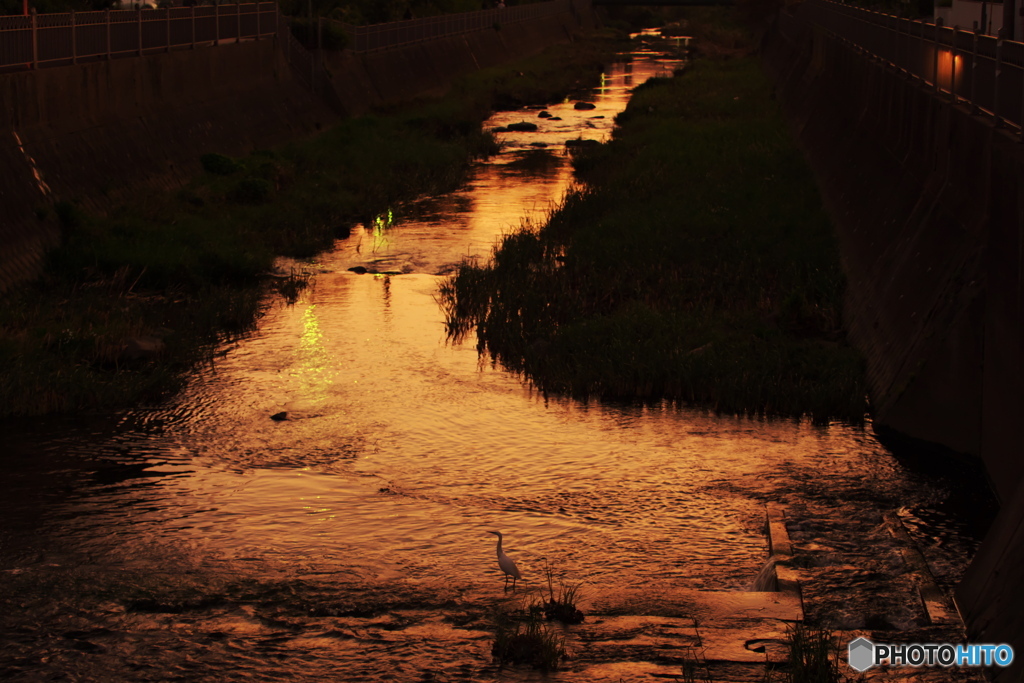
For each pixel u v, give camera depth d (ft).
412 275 76.38
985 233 42.06
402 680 23.47
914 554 32.68
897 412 43.70
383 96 169.17
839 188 79.92
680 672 23.39
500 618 27.86
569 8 397.80
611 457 43.37
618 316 59.52
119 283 68.39
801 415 47.93
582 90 220.84
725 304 62.34
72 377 50.42
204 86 110.63
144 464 42.80
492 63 252.21
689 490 39.70
